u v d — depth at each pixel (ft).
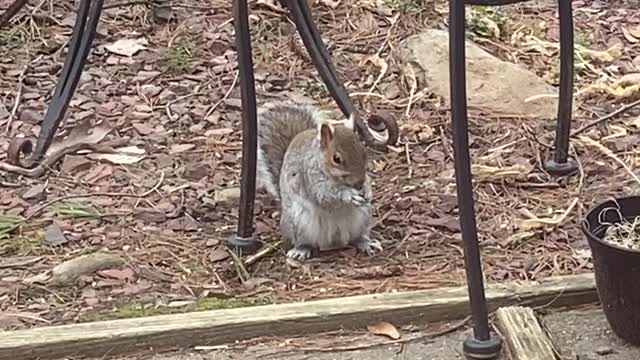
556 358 19.71
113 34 35.63
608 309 20.18
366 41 35.60
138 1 37.11
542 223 24.68
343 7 37.45
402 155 28.73
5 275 23.15
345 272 23.18
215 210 26.03
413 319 21.20
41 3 37.11
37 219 25.52
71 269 22.89
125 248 24.18
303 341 20.77
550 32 36.52
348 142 22.97
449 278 22.74
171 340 20.61
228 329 20.72
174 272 23.21
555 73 33.83
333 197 23.12
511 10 37.76
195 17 36.86
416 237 24.66
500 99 31.55
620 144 29.17
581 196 26.37
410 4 37.11
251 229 23.99
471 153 28.94
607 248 19.40
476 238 19.63
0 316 21.56
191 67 33.91
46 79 33.14
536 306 21.57
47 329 20.63
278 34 35.88
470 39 35.53
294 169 23.63
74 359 20.36
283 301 22.00
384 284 22.61
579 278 22.06
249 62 22.93
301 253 23.82
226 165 28.40
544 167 27.71
